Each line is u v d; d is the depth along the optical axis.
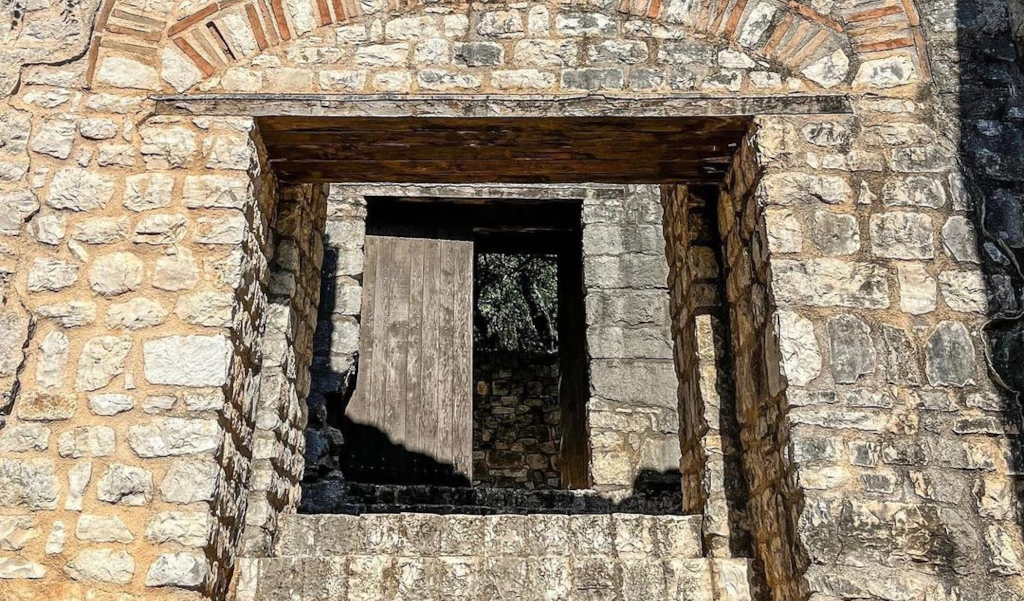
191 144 3.51
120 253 3.36
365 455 6.68
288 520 3.96
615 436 6.12
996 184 3.48
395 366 6.93
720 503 3.76
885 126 3.55
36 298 3.30
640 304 6.45
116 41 3.63
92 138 3.50
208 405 3.18
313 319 4.61
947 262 3.37
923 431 3.15
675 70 3.65
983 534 3.03
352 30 3.71
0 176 3.42
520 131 3.69
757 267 3.55
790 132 3.54
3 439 3.13
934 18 3.70
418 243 7.24
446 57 3.68
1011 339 3.28
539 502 5.77
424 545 3.93
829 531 3.03
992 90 3.61
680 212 4.41
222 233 3.40
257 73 3.64
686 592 3.54
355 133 3.70
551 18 3.73
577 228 7.18
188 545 3.02
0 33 3.60
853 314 3.30
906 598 2.94
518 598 3.50
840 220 3.42
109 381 3.21
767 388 3.44
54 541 3.03
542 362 9.80
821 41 3.67
